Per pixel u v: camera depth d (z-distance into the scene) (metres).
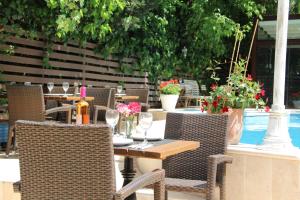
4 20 6.46
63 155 1.93
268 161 3.37
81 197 1.93
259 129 6.91
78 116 3.41
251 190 3.45
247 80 3.83
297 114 9.07
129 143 2.54
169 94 7.37
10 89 4.88
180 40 10.95
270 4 12.55
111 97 5.82
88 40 8.33
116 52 8.98
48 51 7.34
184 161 3.19
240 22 12.27
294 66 12.98
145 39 9.40
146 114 2.65
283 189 3.32
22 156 2.02
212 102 3.78
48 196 1.98
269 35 12.79
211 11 10.98
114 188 1.93
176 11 10.72
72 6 6.66
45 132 1.94
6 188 3.61
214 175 2.69
